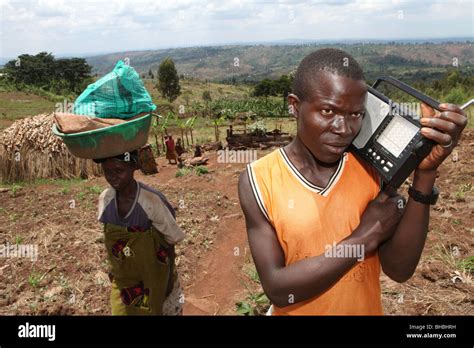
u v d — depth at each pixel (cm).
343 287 164
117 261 253
